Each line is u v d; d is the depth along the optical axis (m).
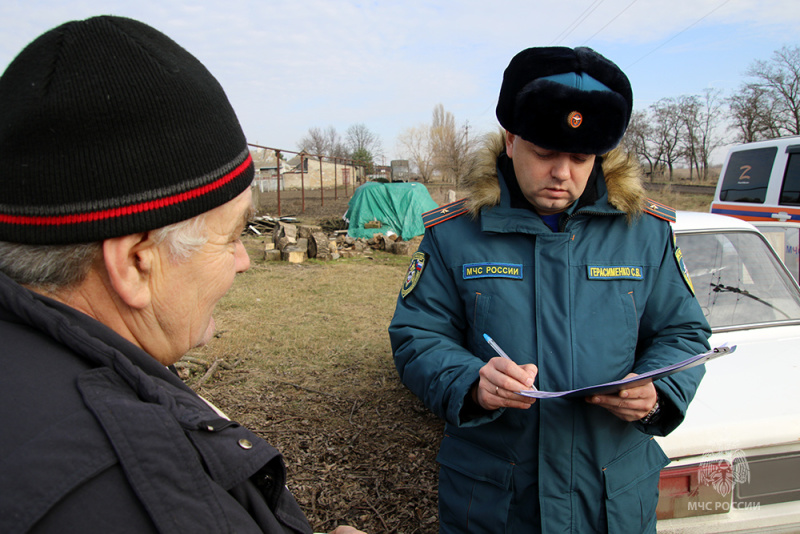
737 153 7.36
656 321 1.60
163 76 0.64
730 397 2.04
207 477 0.63
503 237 1.57
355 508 2.71
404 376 1.57
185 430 0.65
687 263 2.81
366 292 7.64
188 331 0.78
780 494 1.83
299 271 9.24
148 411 0.60
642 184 1.60
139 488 0.56
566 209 1.57
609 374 1.44
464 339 1.68
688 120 43.72
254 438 0.74
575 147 1.33
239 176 0.75
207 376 4.33
